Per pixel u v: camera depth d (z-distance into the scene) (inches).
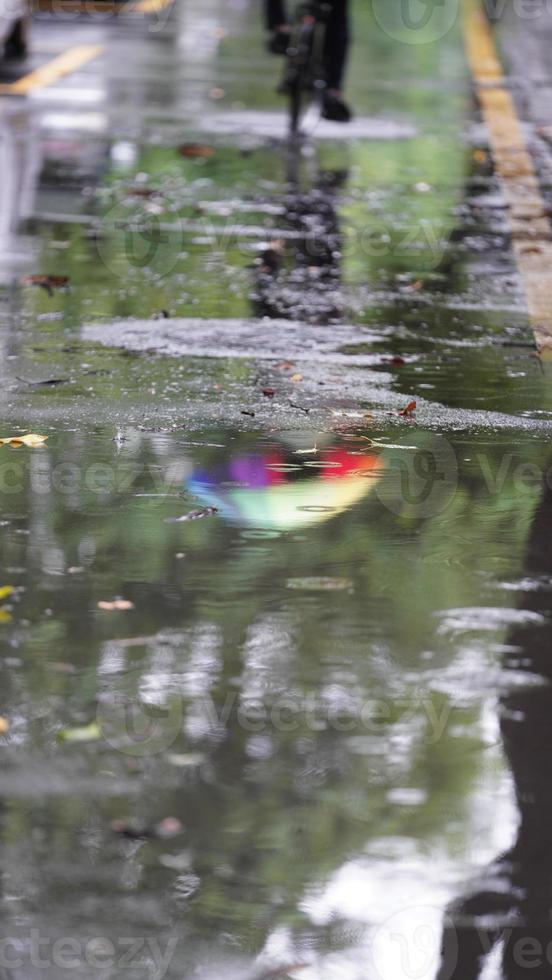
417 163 952.3
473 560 352.5
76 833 244.1
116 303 616.1
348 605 326.3
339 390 498.9
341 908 227.8
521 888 232.7
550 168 948.0
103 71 1289.4
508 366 537.0
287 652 304.5
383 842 242.8
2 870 234.4
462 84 1301.7
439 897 230.2
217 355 542.0
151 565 345.1
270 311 613.3
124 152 953.5
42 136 990.4
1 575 338.0
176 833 244.2
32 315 591.8
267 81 1278.3
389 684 292.8
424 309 624.4
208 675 295.3
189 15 1739.7
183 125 1055.0
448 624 318.0
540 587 338.0
